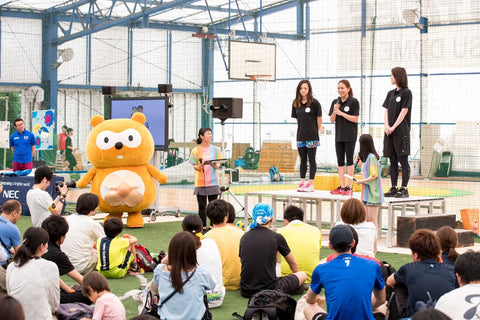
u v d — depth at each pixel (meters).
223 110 9.97
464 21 18.45
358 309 3.97
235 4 25.05
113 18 25.59
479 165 22.56
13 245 5.75
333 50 23.25
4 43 23.23
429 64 19.52
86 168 22.31
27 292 4.48
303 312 4.49
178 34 27.06
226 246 6.31
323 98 23.44
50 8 23.92
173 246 4.41
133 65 26.23
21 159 12.78
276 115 25.28
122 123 9.89
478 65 18.61
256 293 5.28
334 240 4.15
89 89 25.36
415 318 2.51
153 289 4.75
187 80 27.23
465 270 3.66
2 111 23.12
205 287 4.47
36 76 23.88
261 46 19.28
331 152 23.25
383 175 22.22
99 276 4.29
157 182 11.30
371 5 18.16
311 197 9.24
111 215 10.28
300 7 24.09
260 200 10.13
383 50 18.56
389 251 8.40
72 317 4.70
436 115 23.33
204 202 9.91
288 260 5.92
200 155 9.90
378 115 22.11
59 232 5.45
